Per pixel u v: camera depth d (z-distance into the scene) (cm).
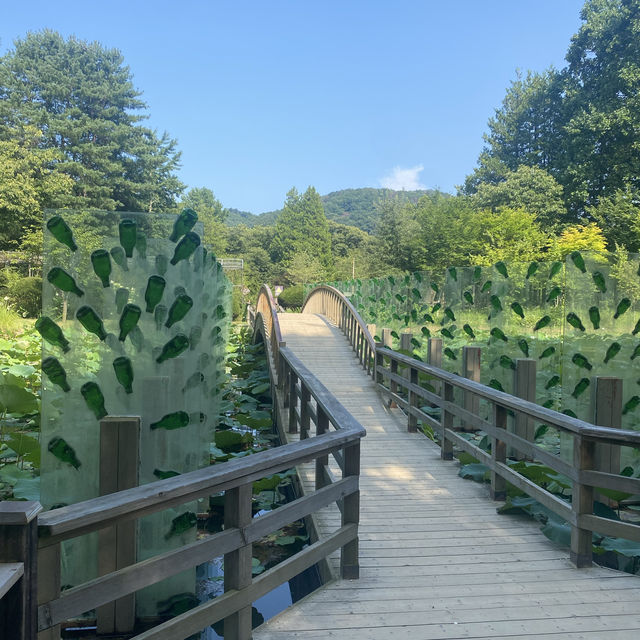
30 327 1222
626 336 448
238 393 869
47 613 158
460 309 709
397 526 360
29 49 3422
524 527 361
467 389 445
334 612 252
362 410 703
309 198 5788
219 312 626
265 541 397
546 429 543
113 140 3238
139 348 282
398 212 3622
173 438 286
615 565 341
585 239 2008
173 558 190
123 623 269
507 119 3775
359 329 973
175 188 3547
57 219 270
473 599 266
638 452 445
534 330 578
